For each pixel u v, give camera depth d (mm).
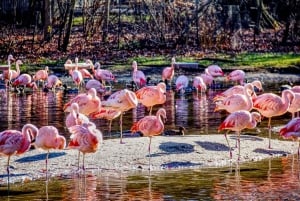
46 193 12750
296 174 14133
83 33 43188
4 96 28250
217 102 19422
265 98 17062
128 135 18219
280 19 49312
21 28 45250
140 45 41406
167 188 12969
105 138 17719
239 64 37438
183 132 18312
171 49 40875
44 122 20812
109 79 30234
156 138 17281
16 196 12562
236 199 12062
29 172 14438
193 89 30312
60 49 40281
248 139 17547
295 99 18172
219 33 42219
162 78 32250
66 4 42281
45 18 41406
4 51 39656
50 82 29922
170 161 15352
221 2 45688
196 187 13023
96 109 17875
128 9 44156
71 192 12781
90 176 14148
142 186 13172
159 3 42094
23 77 29906
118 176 14133
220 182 13445
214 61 37938
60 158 15430
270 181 13500
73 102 17672
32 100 26766
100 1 44531
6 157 15500
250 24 47938
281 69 36312
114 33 43469
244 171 14508
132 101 17109
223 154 16078
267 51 41625
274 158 15969
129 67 36625
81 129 14305
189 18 42781
